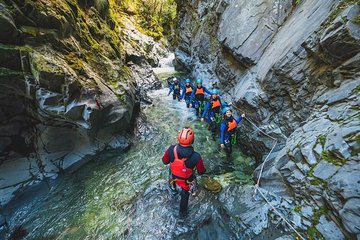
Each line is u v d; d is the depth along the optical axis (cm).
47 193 539
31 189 542
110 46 892
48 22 570
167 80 1370
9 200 512
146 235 413
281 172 424
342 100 400
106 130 666
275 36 700
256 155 616
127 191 531
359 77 393
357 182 295
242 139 677
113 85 721
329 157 349
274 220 378
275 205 398
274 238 353
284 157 436
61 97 546
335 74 429
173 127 822
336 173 325
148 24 2311
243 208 423
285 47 588
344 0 473
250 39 758
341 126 360
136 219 449
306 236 331
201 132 786
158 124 843
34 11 539
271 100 591
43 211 493
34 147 577
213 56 1112
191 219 429
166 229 418
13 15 500
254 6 816
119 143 693
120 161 638
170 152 410
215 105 745
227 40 851
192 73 1354
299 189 378
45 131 580
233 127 608
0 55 471
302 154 393
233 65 865
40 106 529
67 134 608
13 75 490
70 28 651
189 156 395
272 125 573
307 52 511
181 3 1655
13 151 550
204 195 482
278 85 573
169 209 457
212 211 438
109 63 779
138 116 826
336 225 310
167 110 972
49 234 443
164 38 2397
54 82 528
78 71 609
